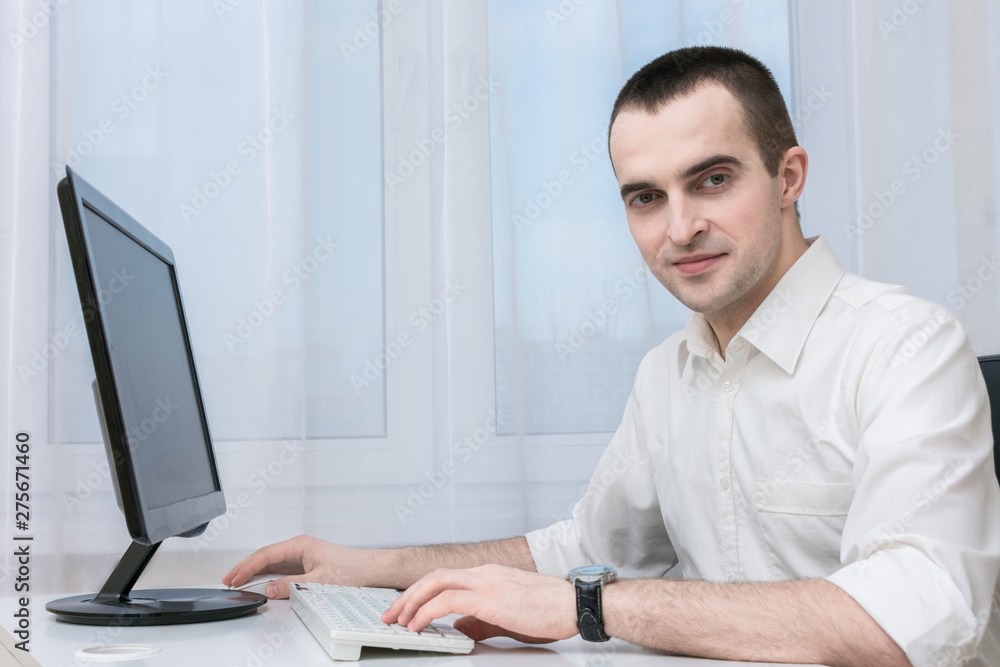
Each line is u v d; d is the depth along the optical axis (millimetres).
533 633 709
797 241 1005
